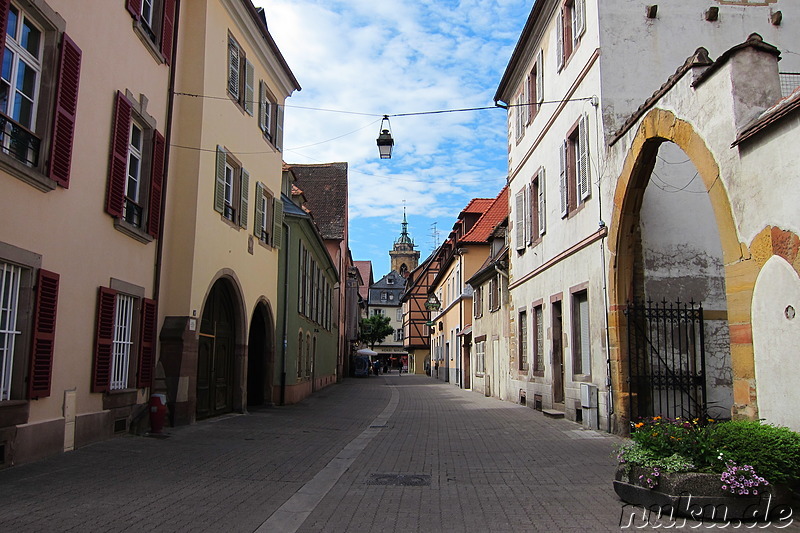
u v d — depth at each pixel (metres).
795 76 11.92
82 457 8.79
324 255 28.89
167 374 12.56
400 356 101.00
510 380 21.94
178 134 13.27
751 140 7.17
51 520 5.62
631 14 12.48
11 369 7.98
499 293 24.80
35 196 8.23
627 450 6.81
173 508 6.23
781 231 6.65
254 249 17.38
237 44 15.55
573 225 14.30
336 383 39.62
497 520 6.02
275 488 7.36
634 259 11.69
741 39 12.53
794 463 5.91
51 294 8.55
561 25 15.23
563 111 15.05
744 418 7.15
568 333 14.70
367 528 5.72
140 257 11.52
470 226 38.53
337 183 45.25
